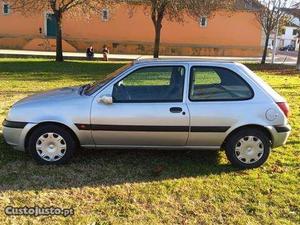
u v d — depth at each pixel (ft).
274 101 20.72
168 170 20.58
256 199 17.58
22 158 21.44
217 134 20.47
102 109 20.12
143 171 20.35
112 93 20.34
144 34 148.46
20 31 143.43
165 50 149.38
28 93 43.96
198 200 17.35
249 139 20.77
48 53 119.65
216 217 15.94
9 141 20.79
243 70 20.99
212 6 95.14
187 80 20.51
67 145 20.54
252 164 20.98
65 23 144.25
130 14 135.23
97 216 15.74
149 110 20.07
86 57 110.32
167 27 148.97
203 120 20.22
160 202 17.06
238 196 17.84
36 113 20.25
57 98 20.85
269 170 20.98
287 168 21.45
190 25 149.89
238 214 16.25
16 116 20.38
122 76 20.49
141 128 20.16
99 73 70.59
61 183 18.62
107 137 20.38
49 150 20.57
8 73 64.39
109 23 146.61
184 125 20.21
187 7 93.25
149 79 20.54
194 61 20.98
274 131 20.63
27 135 20.47
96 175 19.66
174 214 16.08
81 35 146.00
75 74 67.31
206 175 20.10
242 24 151.84
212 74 20.68
